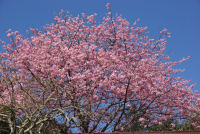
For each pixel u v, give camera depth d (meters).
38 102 9.71
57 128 9.71
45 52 12.27
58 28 14.97
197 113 12.61
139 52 14.35
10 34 12.98
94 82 11.07
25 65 11.45
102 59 11.64
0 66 10.91
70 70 11.99
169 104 12.47
